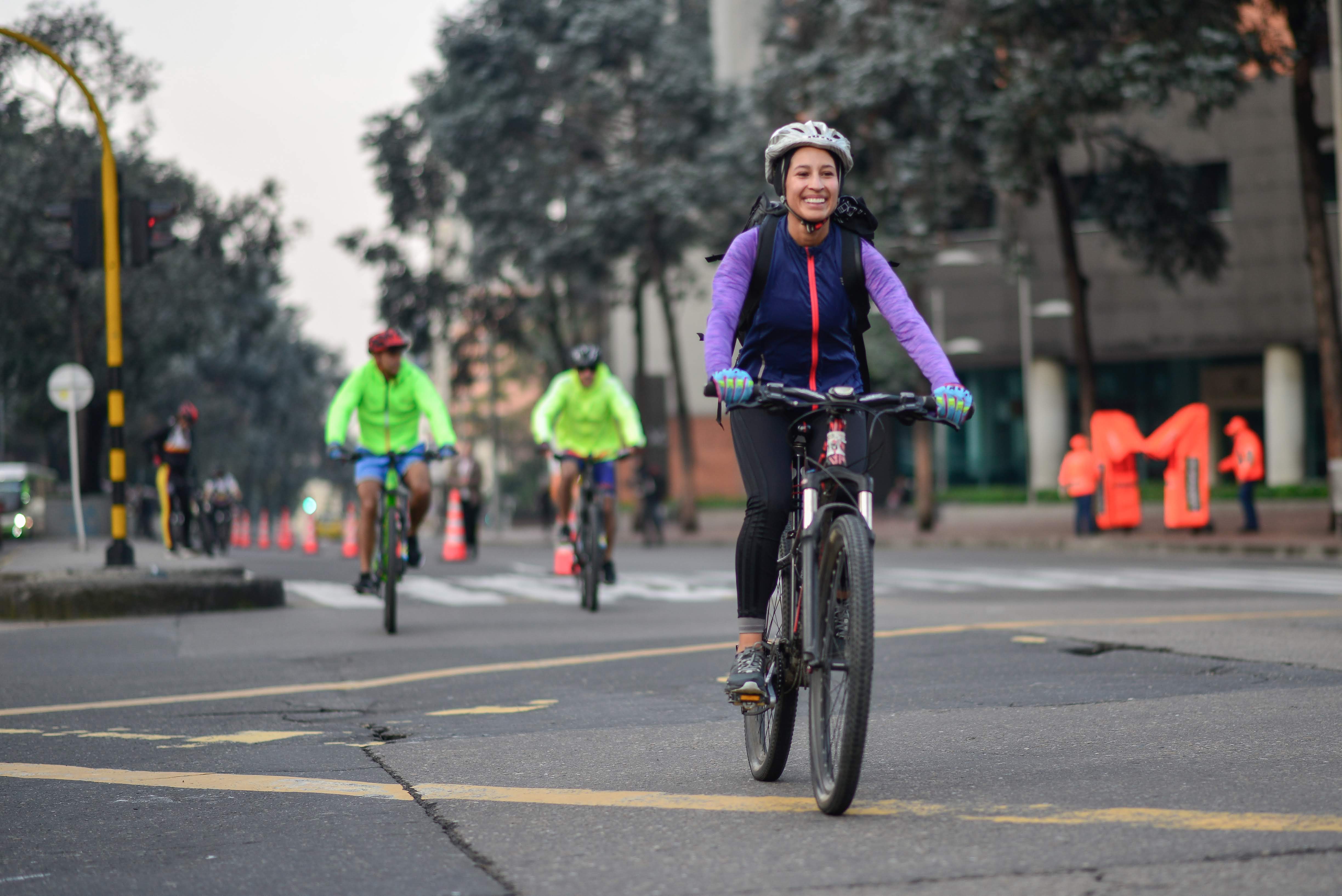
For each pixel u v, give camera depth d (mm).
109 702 14727
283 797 9711
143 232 27109
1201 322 84188
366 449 21344
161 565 28125
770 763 9547
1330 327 47750
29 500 69875
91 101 26844
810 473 8891
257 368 119438
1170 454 51844
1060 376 88375
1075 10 47844
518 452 139125
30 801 9820
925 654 16656
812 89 54562
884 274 9227
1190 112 51406
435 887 7324
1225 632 18000
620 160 70438
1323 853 7367
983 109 48875
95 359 67688
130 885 7586
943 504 85438
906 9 51969
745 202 65875
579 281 73875
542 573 37562
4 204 59188
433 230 77375
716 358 8781
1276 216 82188
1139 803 8609
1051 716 12070
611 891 7117
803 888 7031
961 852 7582
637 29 67875
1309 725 11203
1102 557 46094
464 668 16891
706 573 37312
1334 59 43156
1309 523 58531
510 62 68750
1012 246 57406
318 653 18750
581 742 11594
